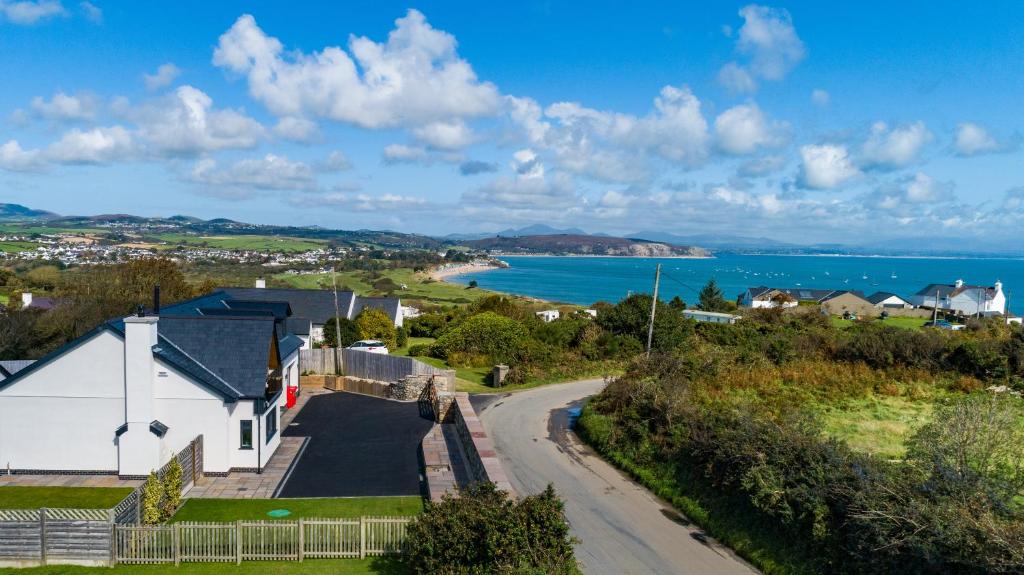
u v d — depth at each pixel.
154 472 17.38
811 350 40.06
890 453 21.97
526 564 12.63
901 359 36.88
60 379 21.12
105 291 48.59
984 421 16.69
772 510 16.73
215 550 15.87
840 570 14.67
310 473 22.55
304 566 15.69
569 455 25.47
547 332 48.31
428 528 13.80
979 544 12.33
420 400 33.59
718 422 21.75
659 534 18.38
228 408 21.97
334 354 38.41
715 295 85.19
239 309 32.06
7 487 20.11
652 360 32.44
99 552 15.55
